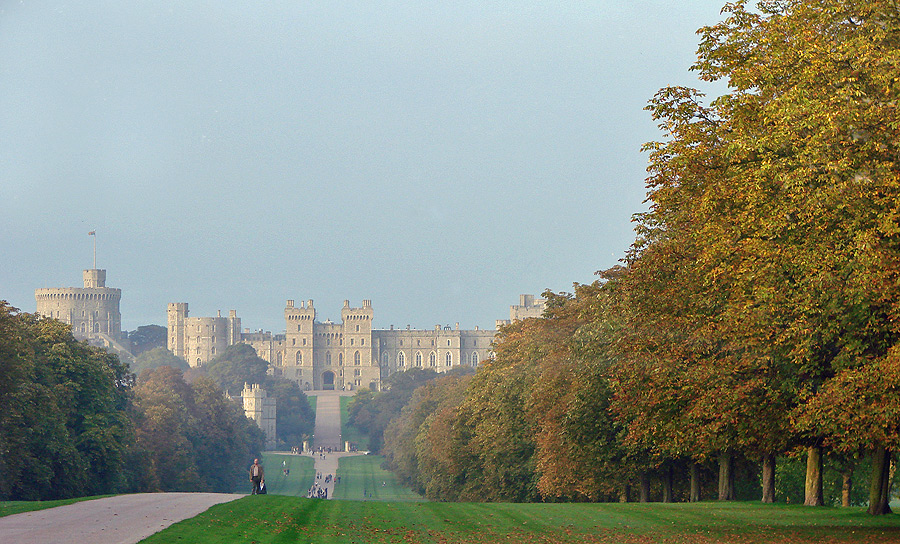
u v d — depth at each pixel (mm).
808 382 54625
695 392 56750
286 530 51656
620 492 105562
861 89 51875
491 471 128625
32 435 123188
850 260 48875
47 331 149500
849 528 58625
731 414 54375
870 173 50406
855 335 50844
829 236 50688
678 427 59188
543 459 100062
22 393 118000
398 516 63812
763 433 56594
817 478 77000
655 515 67562
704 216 57875
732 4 60750
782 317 52188
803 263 50344
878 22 54469
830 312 49844
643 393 62812
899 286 47438
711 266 57719
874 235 48406
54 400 126875
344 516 61844
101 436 139250
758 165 54250
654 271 64875
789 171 51969
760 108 55531
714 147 59719
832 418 49000
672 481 101438
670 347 61062
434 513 66938
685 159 58844
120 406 179125
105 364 173000
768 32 57125
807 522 62531
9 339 115125
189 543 43188
